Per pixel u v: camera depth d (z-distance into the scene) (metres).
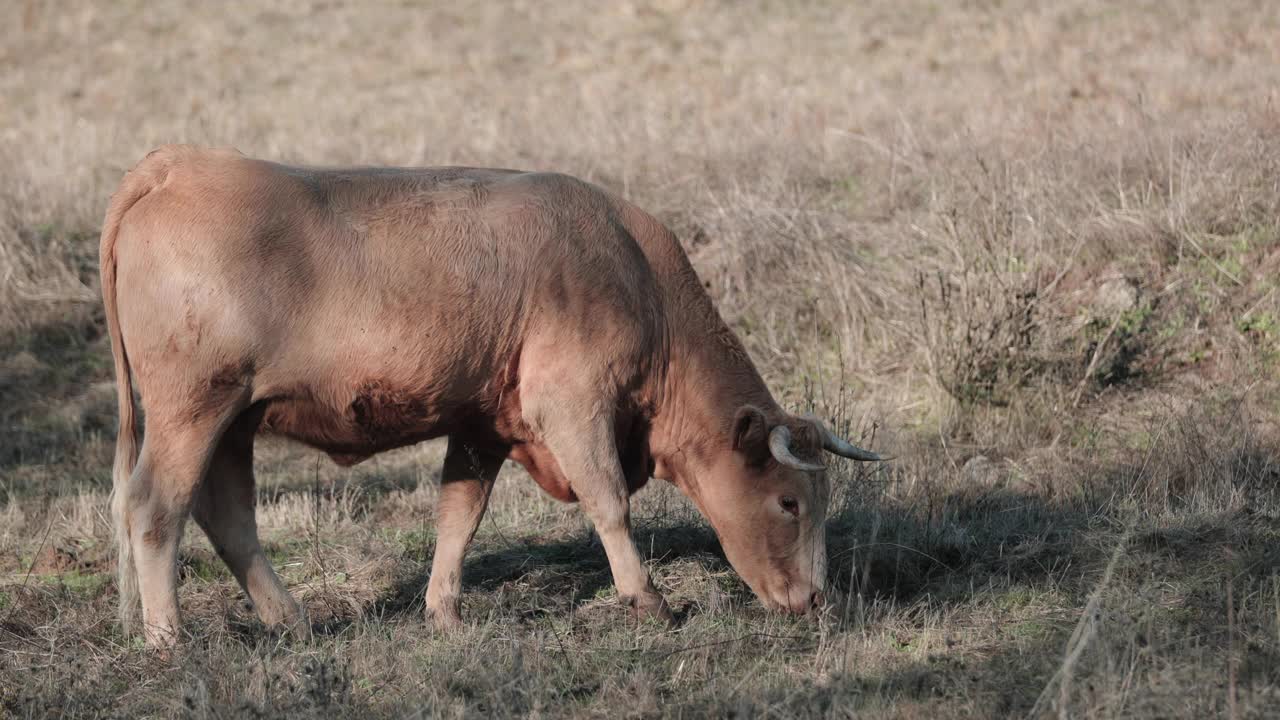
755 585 21.27
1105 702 15.56
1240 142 37.34
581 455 20.38
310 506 28.09
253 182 19.50
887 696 16.80
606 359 20.53
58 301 42.16
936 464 28.28
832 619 20.03
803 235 38.28
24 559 25.33
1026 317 31.97
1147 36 64.50
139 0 93.62
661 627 20.34
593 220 21.02
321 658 18.62
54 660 19.27
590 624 20.78
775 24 78.38
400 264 19.73
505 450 21.77
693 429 21.50
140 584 19.45
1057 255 35.16
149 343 19.36
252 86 73.62
